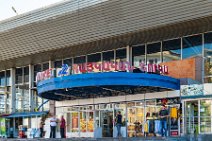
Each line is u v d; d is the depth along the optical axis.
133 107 31.23
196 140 15.41
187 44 31.55
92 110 33.91
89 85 26.47
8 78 44.50
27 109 41.97
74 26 32.72
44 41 35.34
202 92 27.27
